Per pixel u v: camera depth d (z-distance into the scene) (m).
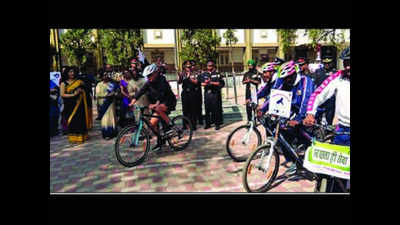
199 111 6.92
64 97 5.58
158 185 3.63
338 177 2.72
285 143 3.43
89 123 6.49
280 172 3.88
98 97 6.45
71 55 13.73
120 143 4.30
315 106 2.87
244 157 4.40
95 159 4.71
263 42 21.77
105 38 12.37
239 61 22.97
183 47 13.68
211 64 6.32
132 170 4.18
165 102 4.70
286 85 3.42
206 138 5.82
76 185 3.70
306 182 3.55
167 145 5.30
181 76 6.70
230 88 13.98
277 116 3.49
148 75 4.48
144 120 4.50
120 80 6.66
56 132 6.49
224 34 19.38
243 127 4.39
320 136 3.33
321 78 4.84
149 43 20.53
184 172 4.04
